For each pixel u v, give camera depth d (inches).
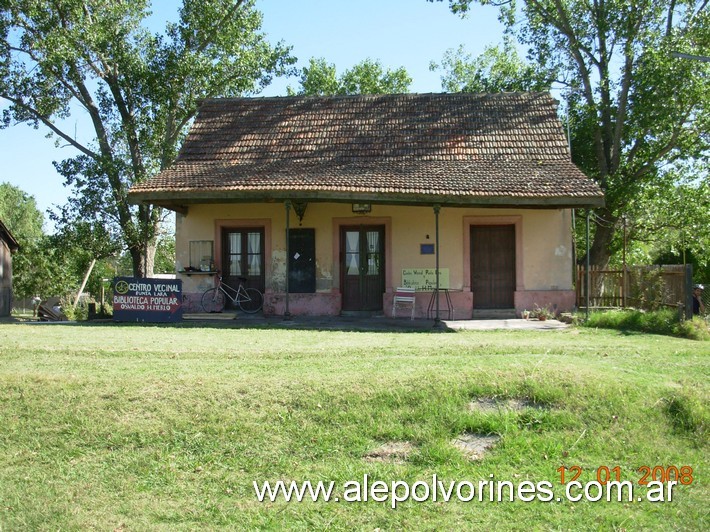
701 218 893.2
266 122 735.7
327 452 241.6
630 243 960.3
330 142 694.5
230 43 933.8
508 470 229.1
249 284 679.7
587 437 246.8
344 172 622.2
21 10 829.8
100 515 207.6
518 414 259.1
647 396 270.7
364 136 700.7
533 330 536.1
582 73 895.7
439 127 706.2
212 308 663.8
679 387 282.4
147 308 588.7
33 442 254.8
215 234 671.1
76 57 830.5
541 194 568.4
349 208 659.4
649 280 603.2
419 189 573.0
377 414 261.4
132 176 884.6
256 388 282.2
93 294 1293.1
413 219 653.9
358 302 668.1
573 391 271.7
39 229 2377.0
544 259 647.8
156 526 200.7
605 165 858.8
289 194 577.9
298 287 663.8
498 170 624.1
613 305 662.5
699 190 896.9
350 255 668.7
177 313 587.2
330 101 768.9
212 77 927.0
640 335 494.3
